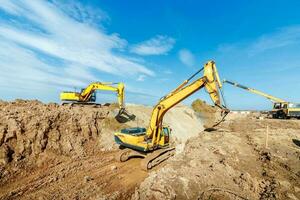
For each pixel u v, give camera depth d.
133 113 26.97
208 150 13.82
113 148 18.78
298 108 36.50
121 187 11.24
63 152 15.59
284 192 8.57
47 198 9.70
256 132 22.12
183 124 30.11
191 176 9.69
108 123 21.94
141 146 14.66
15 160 12.81
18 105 19.34
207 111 41.81
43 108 18.86
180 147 16.91
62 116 18.23
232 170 10.75
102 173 13.10
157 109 15.19
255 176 10.28
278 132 21.78
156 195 8.42
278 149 14.27
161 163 14.93
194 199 8.14
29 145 14.18
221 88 14.95
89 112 21.50
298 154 13.05
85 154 16.48
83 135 18.59
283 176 10.20
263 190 8.97
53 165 13.84
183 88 15.16
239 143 16.44
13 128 14.15
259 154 13.66
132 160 15.84
